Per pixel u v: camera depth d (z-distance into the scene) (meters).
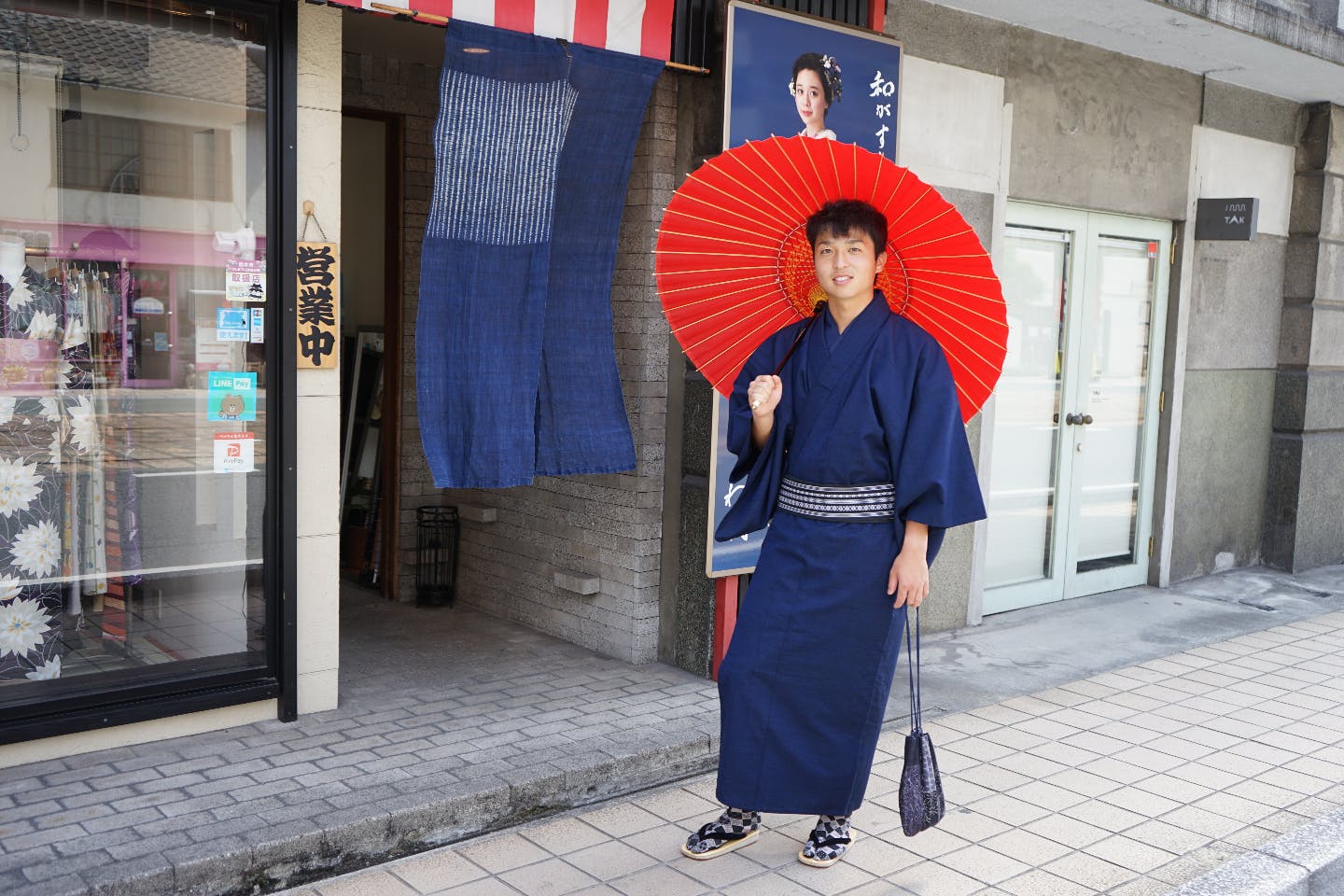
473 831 3.69
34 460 3.82
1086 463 7.11
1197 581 7.75
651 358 5.01
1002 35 6.02
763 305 3.57
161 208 3.93
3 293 3.73
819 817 3.65
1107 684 5.49
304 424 4.19
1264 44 6.41
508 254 4.35
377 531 6.39
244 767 3.82
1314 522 8.20
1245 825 3.95
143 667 4.03
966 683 5.43
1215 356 7.63
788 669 3.39
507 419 4.46
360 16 4.93
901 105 5.52
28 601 3.84
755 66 4.70
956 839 3.78
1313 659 6.00
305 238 4.10
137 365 3.96
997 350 3.34
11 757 3.76
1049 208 6.57
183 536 4.07
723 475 4.82
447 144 4.14
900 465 3.26
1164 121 7.02
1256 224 7.01
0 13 3.62
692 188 3.31
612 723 4.38
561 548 5.49
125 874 3.06
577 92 4.36
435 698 4.62
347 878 3.37
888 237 3.30
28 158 3.72
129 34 3.80
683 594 5.05
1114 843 3.79
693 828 3.79
